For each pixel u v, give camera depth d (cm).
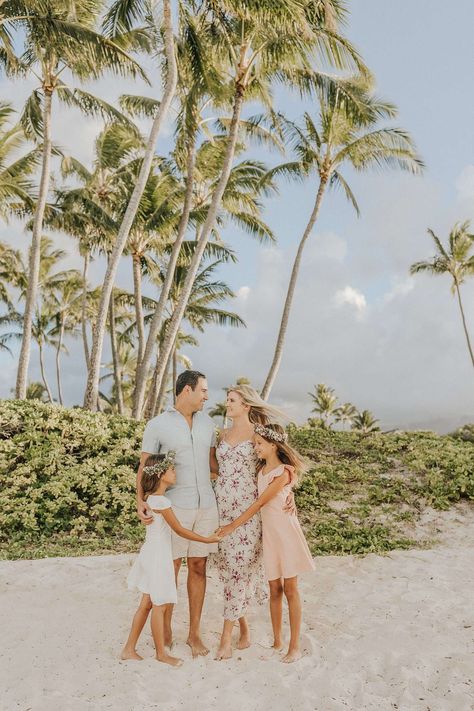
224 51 1647
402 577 632
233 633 477
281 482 445
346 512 957
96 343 1421
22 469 1012
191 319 3059
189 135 1648
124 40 1653
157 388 1670
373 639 463
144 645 450
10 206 2220
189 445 446
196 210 2234
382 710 360
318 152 2112
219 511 458
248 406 468
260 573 467
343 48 1443
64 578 619
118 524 923
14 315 4175
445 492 1005
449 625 491
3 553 780
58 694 370
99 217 2056
